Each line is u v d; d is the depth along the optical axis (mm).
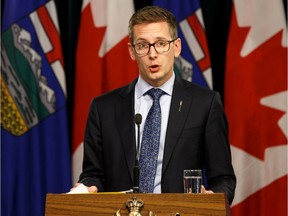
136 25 8594
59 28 14062
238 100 13086
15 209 13172
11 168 13195
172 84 8992
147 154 8523
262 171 12992
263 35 13273
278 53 13148
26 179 13258
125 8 13648
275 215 12883
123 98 9109
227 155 8742
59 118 13328
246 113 13078
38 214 13141
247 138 13062
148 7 8734
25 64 13391
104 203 6520
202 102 8828
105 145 8883
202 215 6348
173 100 8828
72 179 13430
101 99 9273
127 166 8547
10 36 13430
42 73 13391
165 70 8586
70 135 14289
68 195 6605
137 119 7676
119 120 8906
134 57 8828
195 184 7227
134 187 7160
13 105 13305
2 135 13258
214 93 8992
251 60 13188
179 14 13547
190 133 8625
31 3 13586
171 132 8586
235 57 13234
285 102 12977
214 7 14289
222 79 14172
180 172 8445
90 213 6539
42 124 13367
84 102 13383
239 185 12969
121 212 6473
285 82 13039
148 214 6418
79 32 13656
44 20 13539
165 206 6410
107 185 8789
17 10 13516
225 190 8227
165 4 13625
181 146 8531
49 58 13438
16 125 13297
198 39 13383
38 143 13305
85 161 9094
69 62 14344
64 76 13453
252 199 13000
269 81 13086
